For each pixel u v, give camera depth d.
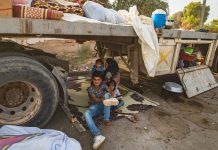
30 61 2.25
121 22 3.25
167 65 4.08
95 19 2.94
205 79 4.77
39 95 2.39
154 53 3.35
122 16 3.41
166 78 5.14
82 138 2.52
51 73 2.50
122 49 4.02
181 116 3.31
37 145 1.74
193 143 2.61
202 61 5.14
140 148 2.43
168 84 3.97
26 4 2.33
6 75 2.12
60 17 2.32
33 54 2.73
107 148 2.38
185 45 4.58
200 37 4.54
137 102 3.62
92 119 2.67
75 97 3.61
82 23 2.47
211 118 3.33
